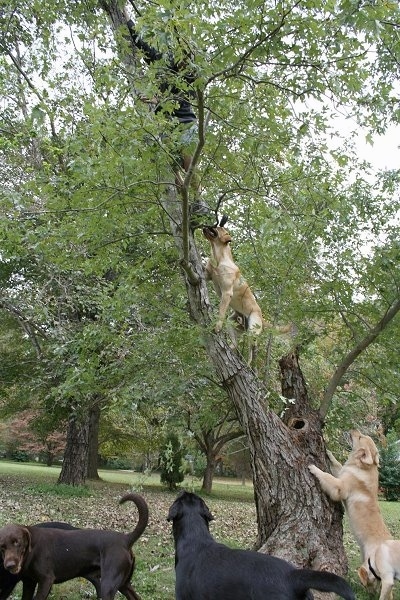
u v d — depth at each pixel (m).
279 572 3.97
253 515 15.46
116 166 6.27
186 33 5.26
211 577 4.13
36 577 5.21
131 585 5.96
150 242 8.55
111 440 27.20
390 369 9.06
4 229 7.09
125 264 8.34
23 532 5.09
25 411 27.17
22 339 18.47
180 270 8.13
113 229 7.47
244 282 7.28
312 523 6.86
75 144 6.41
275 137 6.88
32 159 12.94
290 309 9.02
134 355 8.44
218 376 7.49
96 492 17.88
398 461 26.88
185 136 6.30
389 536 6.73
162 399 8.55
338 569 6.71
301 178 7.36
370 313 8.98
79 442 18.56
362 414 10.12
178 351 8.34
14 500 14.28
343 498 6.91
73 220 7.42
